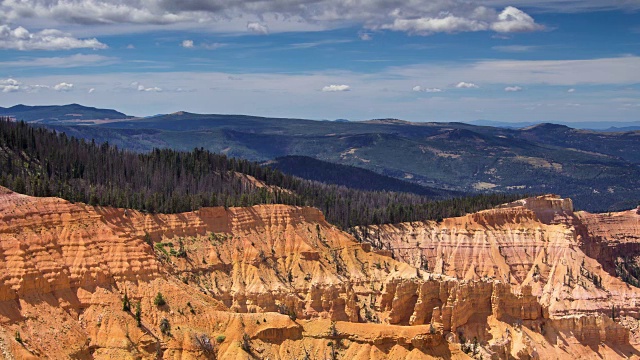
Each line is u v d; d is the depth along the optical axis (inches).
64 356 7485.2
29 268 7864.2
